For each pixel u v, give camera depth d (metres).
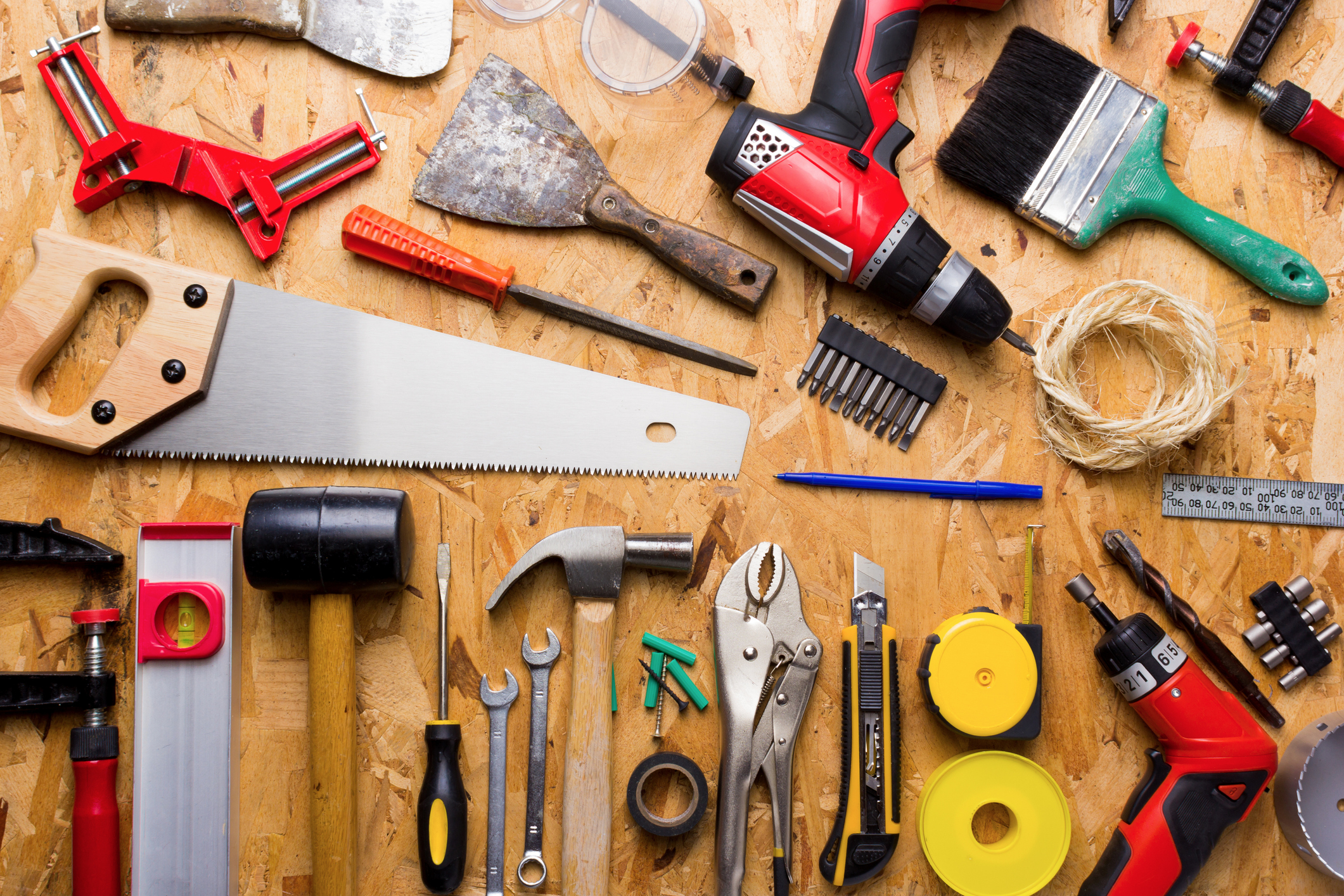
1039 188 1.39
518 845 1.31
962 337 1.34
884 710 1.30
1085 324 1.35
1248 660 1.40
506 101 1.40
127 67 1.40
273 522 1.20
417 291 1.39
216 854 1.25
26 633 1.32
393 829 1.31
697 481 1.39
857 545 1.39
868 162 1.30
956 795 1.32
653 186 1.43
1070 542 1.41
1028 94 1.40
